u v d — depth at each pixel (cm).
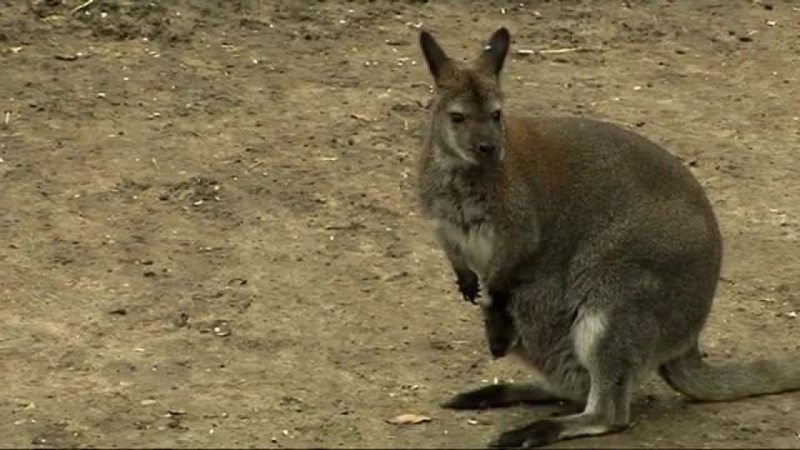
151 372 1146
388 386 1136
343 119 1623
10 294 1265
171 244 1361
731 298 1296
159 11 1839
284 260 1342
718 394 1115
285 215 1424
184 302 1262
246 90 1681
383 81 1722
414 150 1564
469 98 1091
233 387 1126
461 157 1070
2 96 1628
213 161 1520
